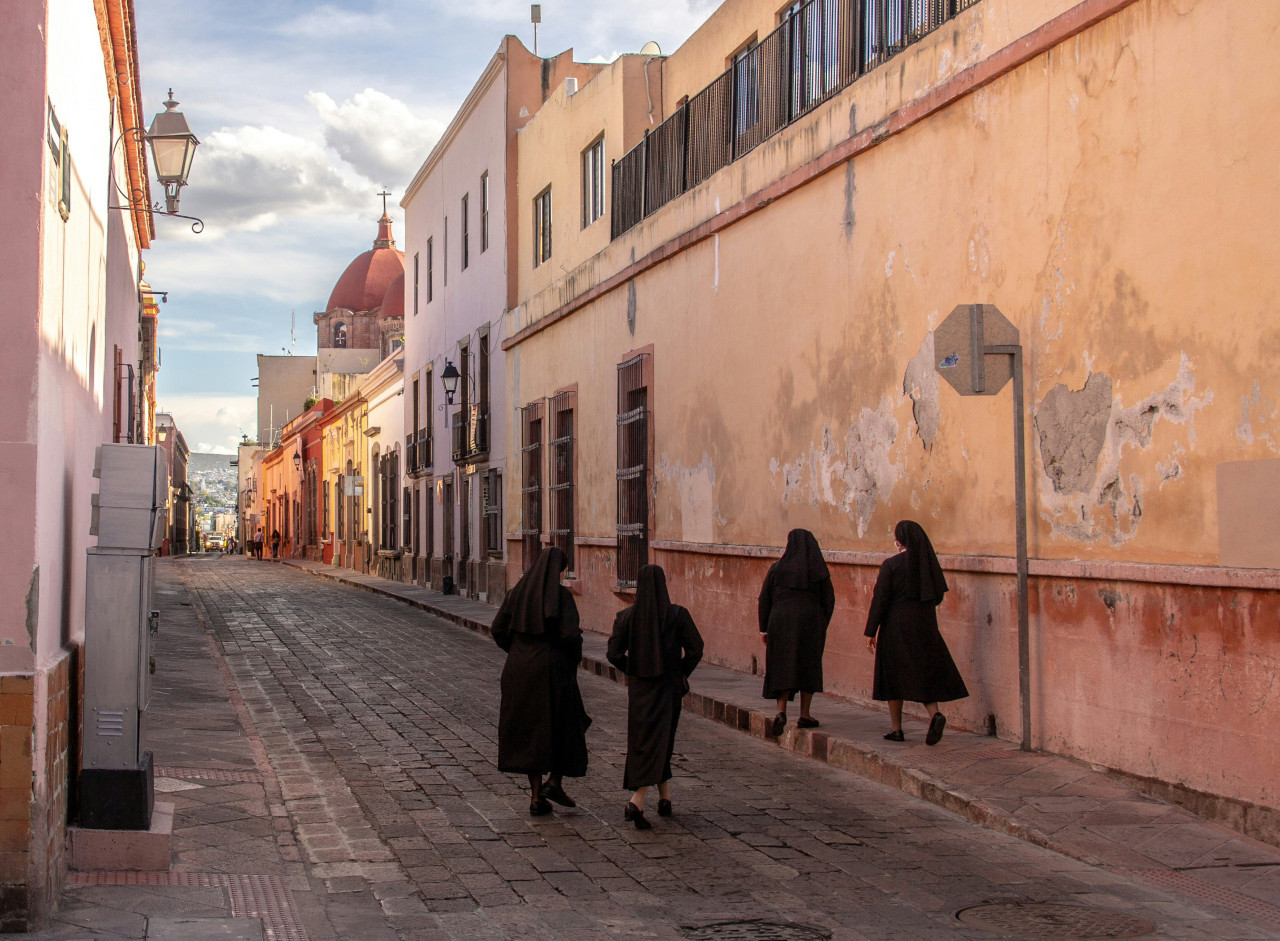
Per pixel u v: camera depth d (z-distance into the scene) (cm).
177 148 1070
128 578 603
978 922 545
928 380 1022
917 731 973
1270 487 675
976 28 960
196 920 530
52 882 527
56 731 539
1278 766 661
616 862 655
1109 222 808
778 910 566
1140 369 779
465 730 1095
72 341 616
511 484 2483
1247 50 694
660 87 1884
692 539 1533
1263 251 682
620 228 1859
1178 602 738
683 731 1105
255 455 8388
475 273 2844
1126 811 724
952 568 980
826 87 1258
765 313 1328
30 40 509
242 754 941
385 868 644
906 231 1055
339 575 4194
